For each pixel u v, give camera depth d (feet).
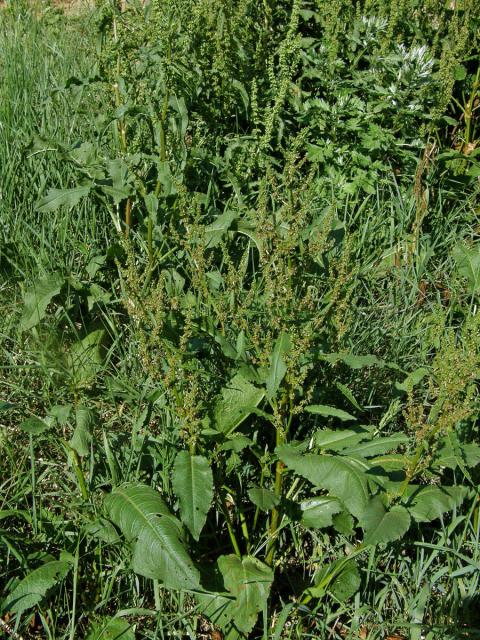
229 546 11.19
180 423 10.53
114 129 14.98
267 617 10.36
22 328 12.74
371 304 14.98
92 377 12.07
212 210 15.81
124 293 11.00
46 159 16.51
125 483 10.46
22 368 12.78
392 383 13.42
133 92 14.70
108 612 10.27
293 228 11.03
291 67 16.55
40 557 10.06
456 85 20.13
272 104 18.20
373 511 9.50
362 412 12.82
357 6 18.89
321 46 18.61
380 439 10.25
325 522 10.61
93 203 15.76
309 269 12.39
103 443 11.51
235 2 18.70
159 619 9.70
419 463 10.21
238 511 10.82
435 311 13.03
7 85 19.56
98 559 10.48
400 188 17.72
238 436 10.54
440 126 19.70
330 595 10.39
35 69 21.03
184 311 11.69
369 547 10.39
